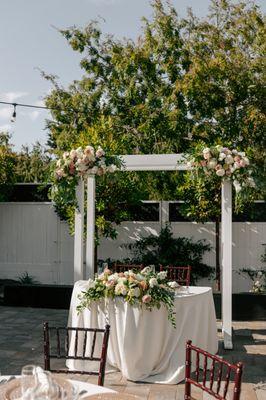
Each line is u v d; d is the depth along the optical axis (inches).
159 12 469.7
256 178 274.5
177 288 243.3
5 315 354.6
